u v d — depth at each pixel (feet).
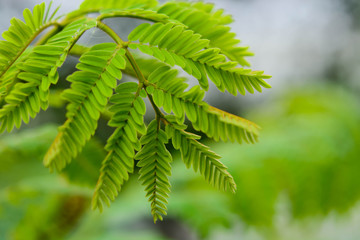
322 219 2.96
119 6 1.15
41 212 2.05
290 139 2.94
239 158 2.75
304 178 2.79
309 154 2.84
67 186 1.89
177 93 0.94
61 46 0.94
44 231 2.06
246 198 2.62
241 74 0.95
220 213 2.33
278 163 2.79
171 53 0.95
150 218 2.44
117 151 0.95
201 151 0.96
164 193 0.97
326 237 3.34
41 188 1.97
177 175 2.76
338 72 9.75
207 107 0.95
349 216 2.93
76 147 0.96
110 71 0.93
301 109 3.86
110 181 0.96
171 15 1.10
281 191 2.81
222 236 3.12
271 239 2.76
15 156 1.80
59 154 0.96
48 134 1.78
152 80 0.94
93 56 0.93
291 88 4.19
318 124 3.12
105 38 1.11
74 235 2.15
